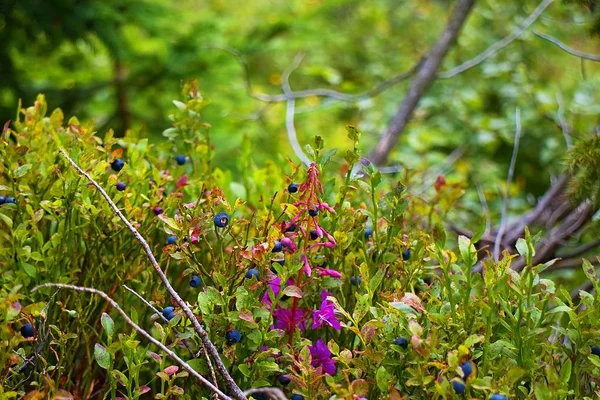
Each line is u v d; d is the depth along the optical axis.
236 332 1.38
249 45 2.75
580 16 2.49
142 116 2.67
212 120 2.74
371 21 4.58
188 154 1.57
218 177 1.60
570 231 1.73
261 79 4.48
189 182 1.52
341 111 4.12
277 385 1.43
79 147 1.48
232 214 1.42
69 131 1.53
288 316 1.43
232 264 1.42
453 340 1.36
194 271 1.42
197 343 1.39
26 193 1.46
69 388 1.43
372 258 1.47
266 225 1.41
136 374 1.36
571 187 1.61
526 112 3.01
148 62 2.56
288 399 1.42
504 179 3.08
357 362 1.37
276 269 1.37
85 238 1.48
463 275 1.38
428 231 1.57
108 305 1.47
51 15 2.31
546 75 3.56
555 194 1.83
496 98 3.52
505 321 1.39
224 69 2.69
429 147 3.10
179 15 2.69
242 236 1.49
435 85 3.33
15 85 2.43
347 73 4.62
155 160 1.55
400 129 2.14
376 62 4.18
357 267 1.44
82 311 1.44
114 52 2.41
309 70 3.29
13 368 1.40
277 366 1.37
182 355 1.43
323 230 1.40
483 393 1.33
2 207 1.44
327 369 1.40
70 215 1.45
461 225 2.21
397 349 1.36
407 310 1.36
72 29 2.34
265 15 3.91
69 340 1.44
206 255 1.50
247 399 1.35
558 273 1.87
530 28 3.14
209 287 1.37
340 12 4.69
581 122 2.84
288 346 1.39
